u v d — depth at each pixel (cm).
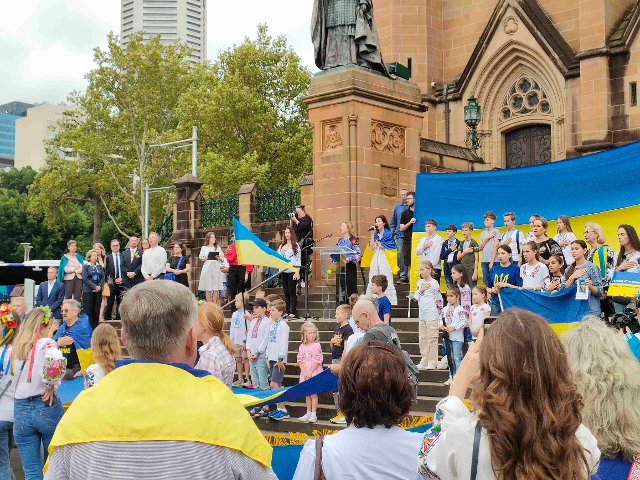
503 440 297
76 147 5731
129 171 5859
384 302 1166
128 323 338
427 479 340
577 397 310
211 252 1897
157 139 5425
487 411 304
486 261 1557
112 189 6006
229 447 322
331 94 1962
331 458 393
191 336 353
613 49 2772
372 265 1606
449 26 3331
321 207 1983
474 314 1162
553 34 2961
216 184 4256
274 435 1055
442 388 1190
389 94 2022
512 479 295
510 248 1345
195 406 324
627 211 1592
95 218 6594
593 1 2808
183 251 2031
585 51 2802
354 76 1955
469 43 3275
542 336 310
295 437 1044
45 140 6188
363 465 391
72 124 6319
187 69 5938
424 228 1775
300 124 4681
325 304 1833
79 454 320
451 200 1770
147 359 338
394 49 3244
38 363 866
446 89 3216
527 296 1202
